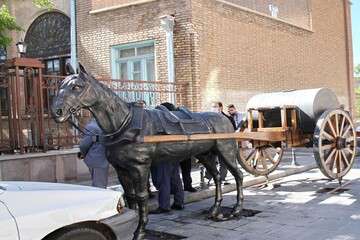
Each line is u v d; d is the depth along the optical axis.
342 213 8.16
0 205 4.06
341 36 25.14
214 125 7.88
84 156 7.71
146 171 6.68
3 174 9.76
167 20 14.90
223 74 16.19
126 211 4.96
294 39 20.58
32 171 10.30
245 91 17.19
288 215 8.16
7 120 10.50
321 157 9.62
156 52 15.55
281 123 10.52
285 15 20.25
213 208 8.12
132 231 4.93
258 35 18.14
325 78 23.16
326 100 10.62
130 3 16.00
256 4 18.41
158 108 7.38
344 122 10.21
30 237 4.07
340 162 10.09
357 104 29.84
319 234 6.95
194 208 9.04
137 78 16.16
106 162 7.62
